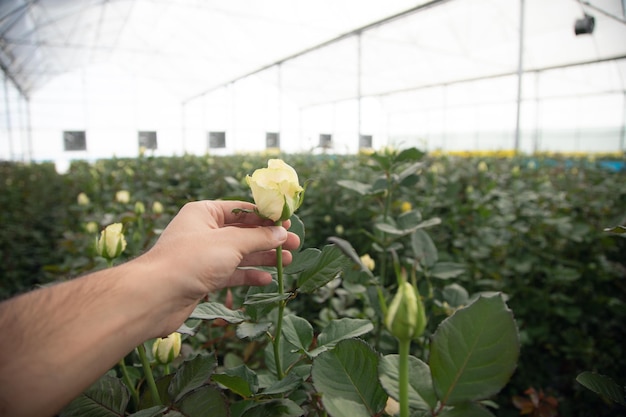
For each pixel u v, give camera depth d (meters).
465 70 13.00
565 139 15.16
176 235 0.65
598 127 14.34
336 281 1.54
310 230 2.86
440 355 0.50
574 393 1.94
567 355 2.02
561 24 8.86
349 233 2.69
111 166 5.39
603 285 2.49
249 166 4.23
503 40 10.23
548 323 2.17
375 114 18.44
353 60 13.36
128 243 1.69
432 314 1.30
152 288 0.53
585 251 2.68
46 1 8.34
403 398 0.47
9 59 12.31
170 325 0.61
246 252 0.62
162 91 18.58
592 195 3.35
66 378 0.45
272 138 19.27
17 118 16.58
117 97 17.77
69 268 1.82
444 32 10.47
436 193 3.04
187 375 0.67
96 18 10.94
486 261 2.32
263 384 0.77
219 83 18.14
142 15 11.24
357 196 2.83
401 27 10.33
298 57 13.55
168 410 0.60
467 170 4.43
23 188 5.60
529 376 1.99
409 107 17.83
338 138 17.98
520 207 2.65
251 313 0.76
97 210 2.88
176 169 4.68
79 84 17.00
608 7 7.36
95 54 14.90
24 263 3.33
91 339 0.47
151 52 14.46
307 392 0.73
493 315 0.49
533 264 2.30
